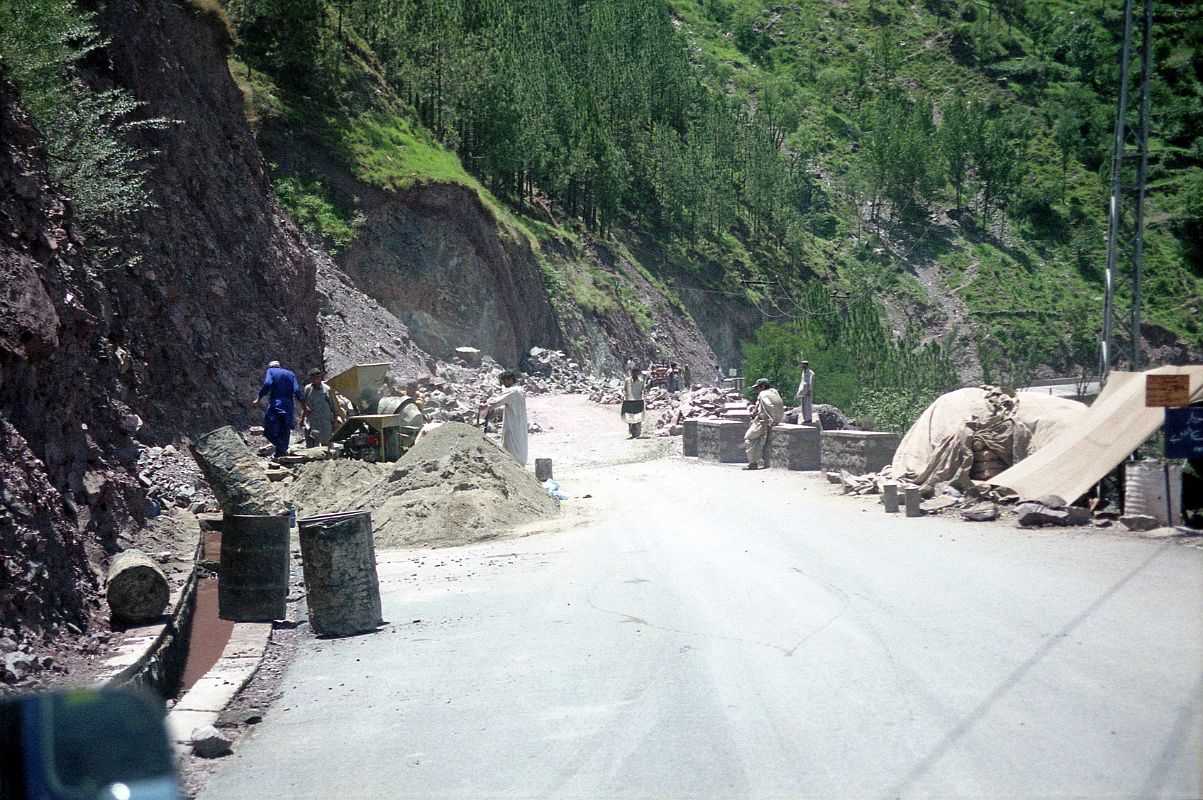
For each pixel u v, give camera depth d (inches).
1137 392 537.0
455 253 1967.3
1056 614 308.7
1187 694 225.0
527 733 228.7
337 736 237.0
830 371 2038.6
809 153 6378.0
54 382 391.9
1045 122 7057.1
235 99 1098.7
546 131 3390.7
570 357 2396.7
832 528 516.4
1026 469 559.8
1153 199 5123.0
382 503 592.4
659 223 4175.7
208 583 437.1
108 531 396.8
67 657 269.1
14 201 409.1
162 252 778.8
